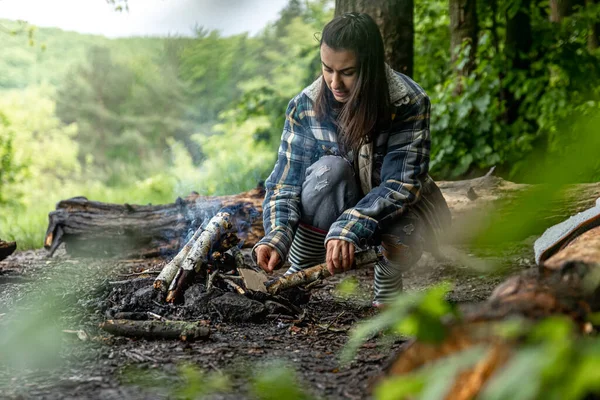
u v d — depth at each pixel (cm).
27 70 2742
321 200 327
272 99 1119
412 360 165
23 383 217
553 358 95
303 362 244
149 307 311
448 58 970
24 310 305
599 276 172
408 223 323
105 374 225
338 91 306
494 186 484
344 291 391
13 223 884
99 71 2623
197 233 336
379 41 300
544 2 891
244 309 304
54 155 2447
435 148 790
